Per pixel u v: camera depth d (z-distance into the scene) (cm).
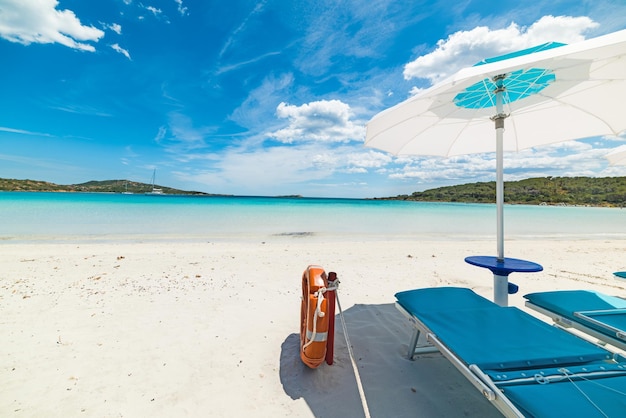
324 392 233
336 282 258
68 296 441
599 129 369
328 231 1447
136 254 755
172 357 280
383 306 428
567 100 335
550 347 194
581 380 161
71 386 235
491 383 156
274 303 425
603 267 689
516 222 2159
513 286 322
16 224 1421
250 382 244
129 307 403
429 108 334
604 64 245
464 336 210
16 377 245
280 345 306
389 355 291
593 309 262
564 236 1380
